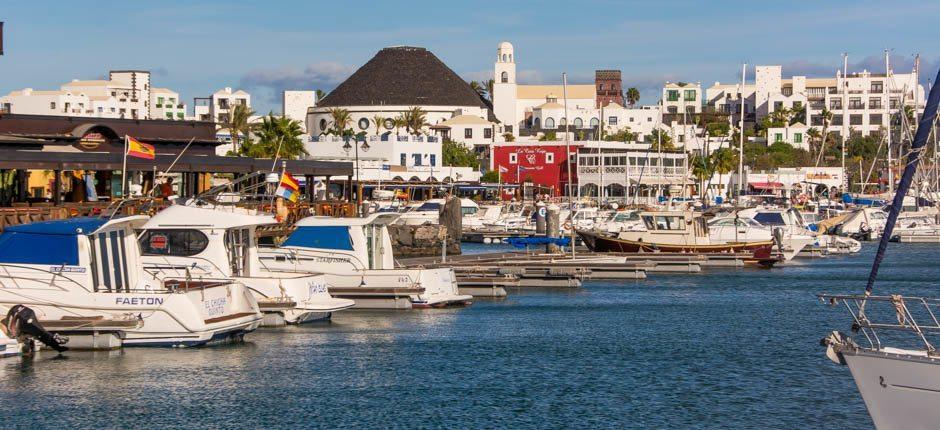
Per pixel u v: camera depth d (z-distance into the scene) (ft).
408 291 210.18
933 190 237.45
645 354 169.78
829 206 597.93
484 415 131.23
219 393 138.82
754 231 369.50
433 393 141.49
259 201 305.94
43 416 127.03
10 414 127.44
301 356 161.68
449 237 415.03
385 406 134.72
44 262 154.92
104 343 156.76
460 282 246.06
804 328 198.59
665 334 190.08
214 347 164.35
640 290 265.54
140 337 157.89
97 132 334.85
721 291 264.93
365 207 342.03
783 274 317.63
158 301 156.35
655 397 140.46
